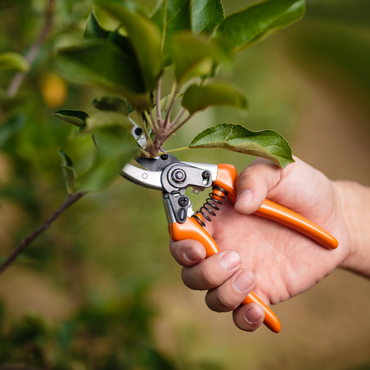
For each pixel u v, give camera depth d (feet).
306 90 19.86
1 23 5.71
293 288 4.82
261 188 3.75
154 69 2.02
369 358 9.49
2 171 5.82
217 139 2.97
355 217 5.21
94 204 6.61
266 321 3.90
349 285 11.24
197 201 11.15
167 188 3.66
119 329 5.82
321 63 22.21
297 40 24.25
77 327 5.78
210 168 3.89
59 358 5.07
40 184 5.74
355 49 22.27
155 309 5.96
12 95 4.43
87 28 2.42
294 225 4.15
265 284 4.81
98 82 1.98
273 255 4.91
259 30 2.35
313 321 10.36
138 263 9.89
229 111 16.30
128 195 9.18
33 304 9.01
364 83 20.03
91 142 5.44
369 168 15.80
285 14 2.31
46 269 6.31
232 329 10.02
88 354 5.80
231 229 5.00
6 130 4.61
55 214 3.12
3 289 9.29
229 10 15.43
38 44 4.72
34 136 5.12
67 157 3.13
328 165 15.88
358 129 17.70
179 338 9.07
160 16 2.18
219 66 2.39
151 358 5.66
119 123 2.19
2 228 7.85
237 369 9.06
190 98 2.11
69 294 7.04
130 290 6.13
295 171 4.64
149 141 2.60
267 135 2.99
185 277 3.92
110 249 9.48
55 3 4.75
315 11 24.89
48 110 6.42
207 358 7.75
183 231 3.71
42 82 5.99
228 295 3.74
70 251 6.63
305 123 18.07
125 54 2.12
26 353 5.00
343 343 9.89
